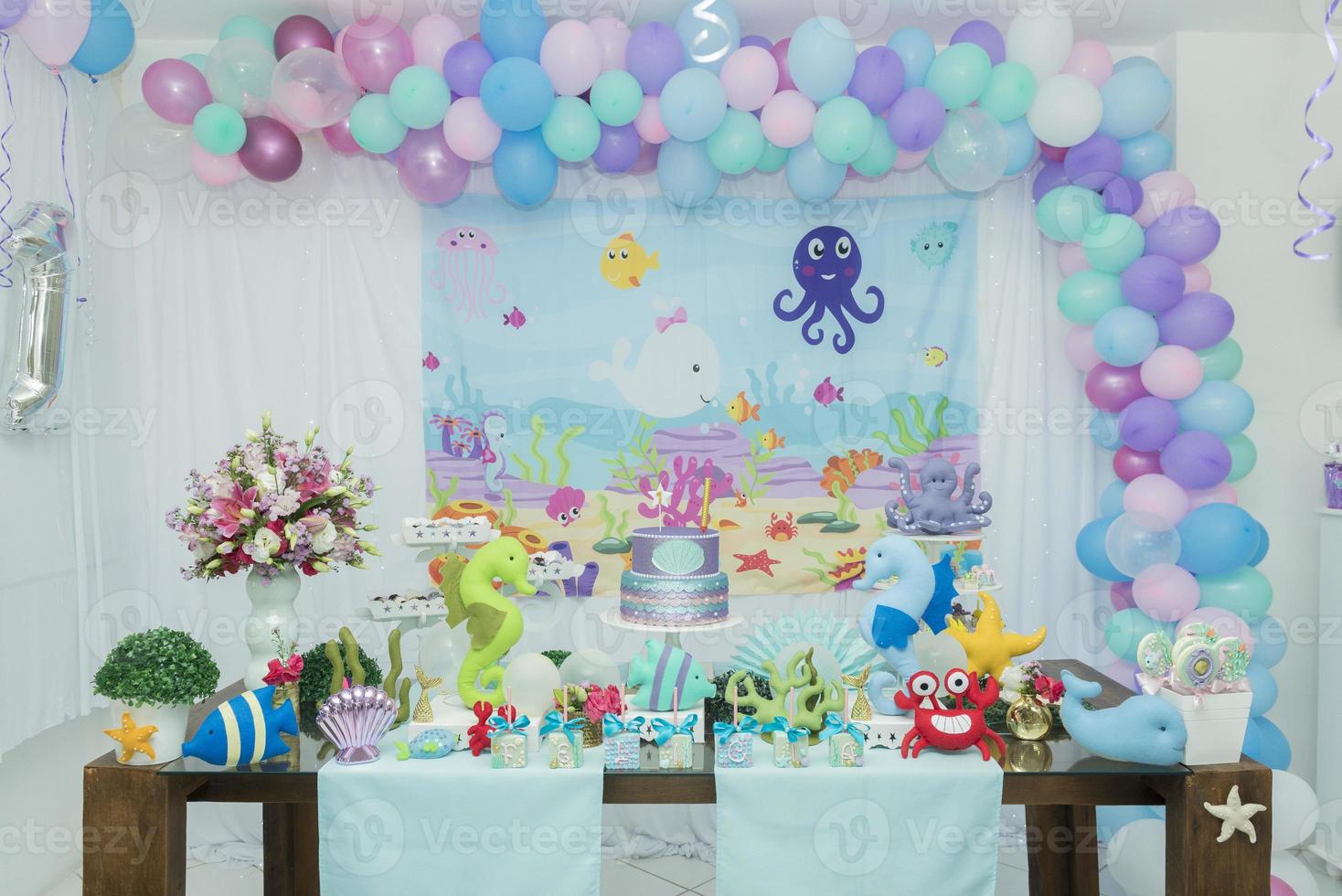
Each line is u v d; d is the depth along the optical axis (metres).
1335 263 3.49
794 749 1.98
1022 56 3.12
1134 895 2.66
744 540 3.54
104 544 3.24
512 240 3.49
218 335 3.43
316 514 2.22
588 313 3.50
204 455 3.43
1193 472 3.05
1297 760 3.52
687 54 3.05
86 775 1.94
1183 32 3.46
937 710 2.03
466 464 3.48
